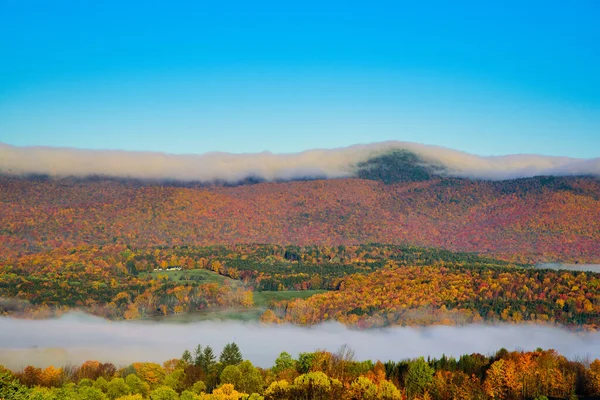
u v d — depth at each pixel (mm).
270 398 115562
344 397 115188
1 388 90250
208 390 132250
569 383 133125
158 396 114625
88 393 111375
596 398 131375
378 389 116188
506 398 125938
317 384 117250
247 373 130625
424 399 119312
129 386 124500
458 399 120750
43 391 107625
